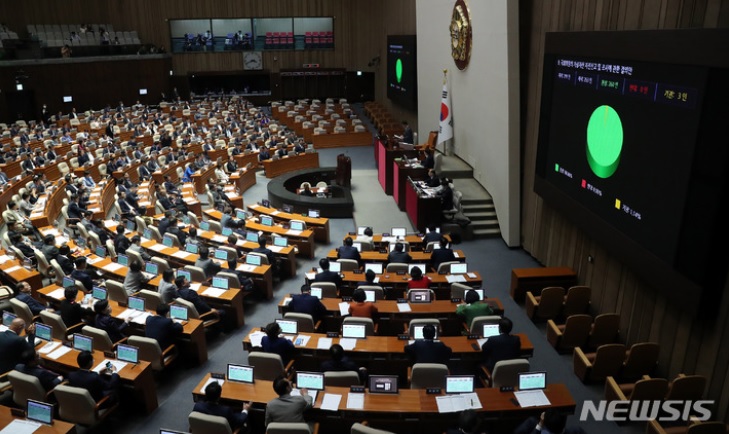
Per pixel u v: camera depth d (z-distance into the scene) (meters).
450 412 6.89
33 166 21.72
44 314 9.10
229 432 6.41
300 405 6.52
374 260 12.52
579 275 11.61
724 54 6.71
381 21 36.38
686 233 7.54
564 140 11.35
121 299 10.37
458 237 15.17
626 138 8.97
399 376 8.70
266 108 41.50
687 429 6.66
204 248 11.76
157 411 8.36
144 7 39.38
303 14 40.59
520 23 14.06
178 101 39.22
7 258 12.51
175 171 22.91
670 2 8.23
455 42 18.88
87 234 14.40
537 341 10.35
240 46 41.25
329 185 21.02
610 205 9.55
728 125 6.71
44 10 37.25
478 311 9.27
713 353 7.48
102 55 35.78
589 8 10.66
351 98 42.56
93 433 7.84
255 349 8.66
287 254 13.26
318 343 8.62
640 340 9.29
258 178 23.88
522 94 14.26
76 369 8.15
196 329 9.44
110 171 21.22
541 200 13.50
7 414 6.86
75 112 34.06
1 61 30.17
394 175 18.94
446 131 20.52
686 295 7.57
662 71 7.97
